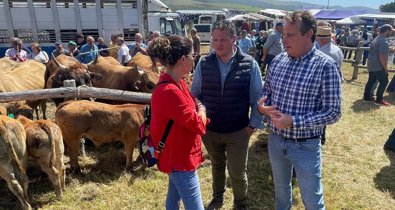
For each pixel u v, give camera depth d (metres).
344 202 4.12
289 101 2.67
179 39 2.33
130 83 6.50
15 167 3.68
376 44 8.16
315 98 2.58
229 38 3.05
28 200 3.91
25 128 3.89
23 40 12.38
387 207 4.05
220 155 3.63
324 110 2.54
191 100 2.47
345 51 15.86
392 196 4.30
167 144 2.45
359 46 11.52
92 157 5.32
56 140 4.04
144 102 5.42
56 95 5.05
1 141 3.53
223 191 3.91
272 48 9.54
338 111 2.52
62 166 4.20
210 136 3.40
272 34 9.45
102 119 4.53
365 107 8.20
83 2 12.52
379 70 8.25
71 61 7.51
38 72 7.71
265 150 5.61
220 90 3.21
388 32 8.03
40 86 7.48
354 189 4.43
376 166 5.11
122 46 9.98
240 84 3.17
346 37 16.69
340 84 2.53
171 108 2.31
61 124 4.47
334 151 5.62
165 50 2.28
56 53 10.48
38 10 12.22
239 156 3.39
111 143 5.82
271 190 4.40
